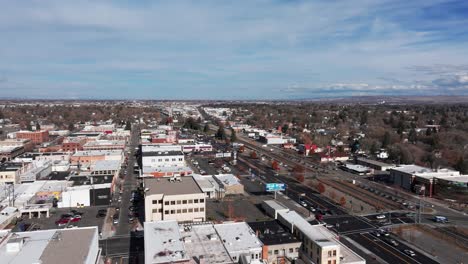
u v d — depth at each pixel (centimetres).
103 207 12188
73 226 10381
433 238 9762
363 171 17862
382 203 12962
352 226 10606
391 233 10106
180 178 12300
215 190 13550
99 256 7225
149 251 6712
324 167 19362
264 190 14525
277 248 8062
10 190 12938
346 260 7525
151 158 17475
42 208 11244
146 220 10250
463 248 9100
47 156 19238
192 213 10375
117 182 15600
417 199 13625
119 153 19350
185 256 6550
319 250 7400
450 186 13612
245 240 7844
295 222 8919
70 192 12244
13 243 6262
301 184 15650
